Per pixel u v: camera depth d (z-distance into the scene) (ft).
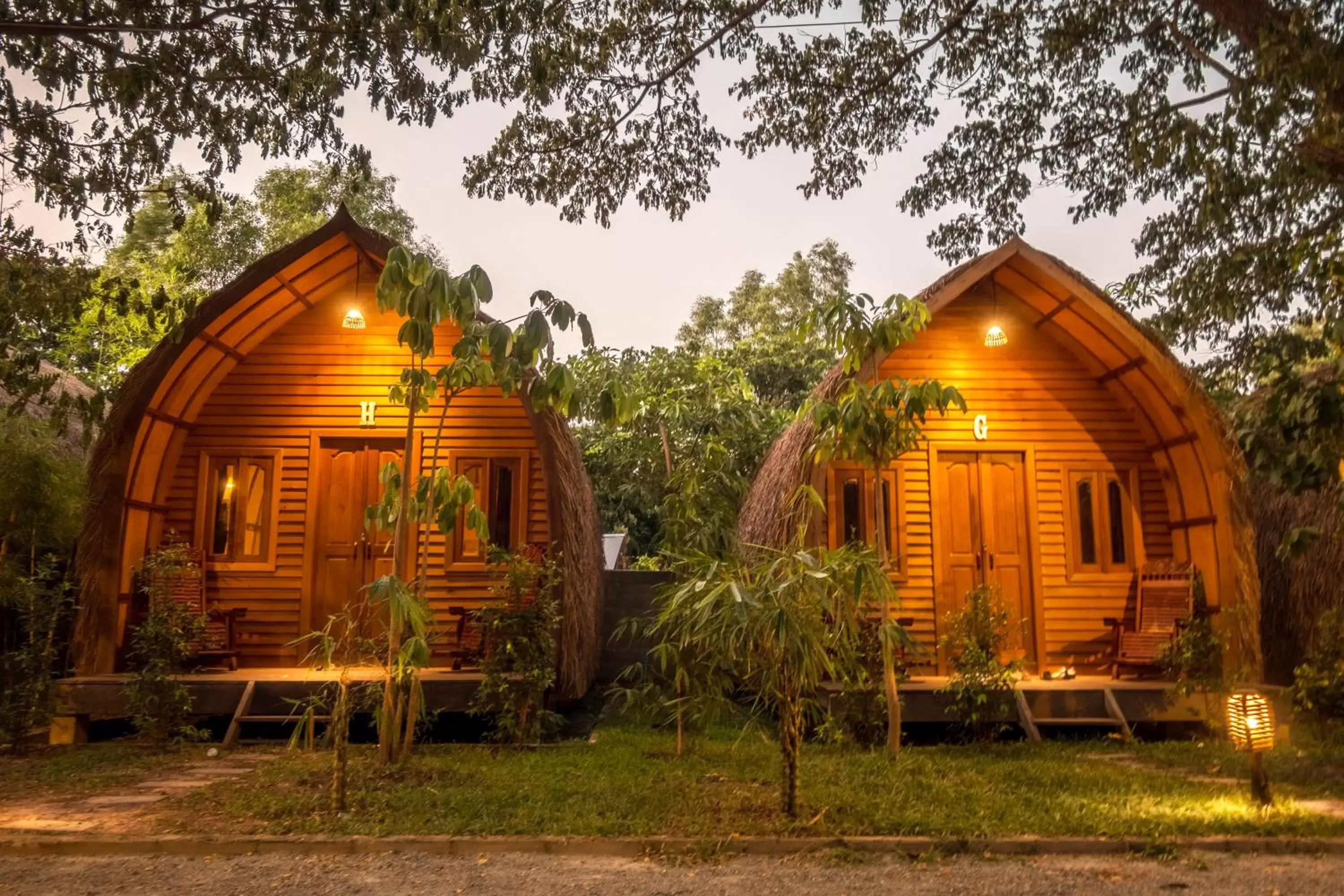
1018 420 36.88
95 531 32.27
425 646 24.79
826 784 23.57
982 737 29.78
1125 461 36.86
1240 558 32.63
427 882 16.99
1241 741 22.04
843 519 35.91
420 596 26.50
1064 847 18.80
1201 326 47.80
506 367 23.98
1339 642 30.94
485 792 22.62
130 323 58.44
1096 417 37.09
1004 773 25.20
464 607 34.94
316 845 18.80
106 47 24.70
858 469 36.32
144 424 33.01
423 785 23.53
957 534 36.22
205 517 35.96
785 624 19.33
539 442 32.48
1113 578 36.14
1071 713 31.37
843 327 27.09
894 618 34.94
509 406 36.47
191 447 36.35
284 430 36.50
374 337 37.06
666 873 17.56
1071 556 36.17
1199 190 44.01
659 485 57.88
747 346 86.69
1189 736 32.55
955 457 36.78
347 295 37.14
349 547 35.96
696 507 39.75
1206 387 45.44
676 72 41.24
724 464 44.65
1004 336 35.81
